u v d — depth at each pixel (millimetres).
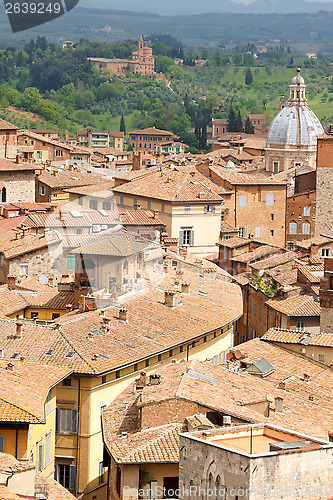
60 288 124000
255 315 159125
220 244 187375
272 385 94125
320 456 51562
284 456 50969
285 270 161750
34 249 128375
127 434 79438
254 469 50500
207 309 127625
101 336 107688
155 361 109875
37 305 122312
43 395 88375
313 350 111062
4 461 65125
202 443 53000
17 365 95125
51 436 96812
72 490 99688
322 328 135875
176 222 195000
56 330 106500
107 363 101938
